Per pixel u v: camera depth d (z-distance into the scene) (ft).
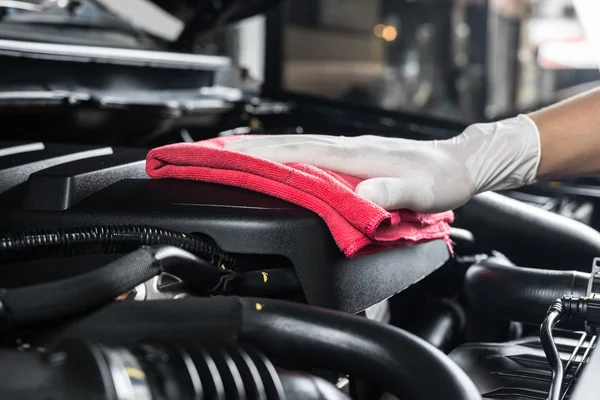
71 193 2.36
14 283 2.13
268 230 2.20
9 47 3.31
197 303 1.83
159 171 2.52
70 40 4.07
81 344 1.43
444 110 19.62
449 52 19.69
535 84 21.48
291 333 1.80
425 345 1.77
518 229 3.50
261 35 11.10
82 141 4.01
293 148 2.64
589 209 4.56
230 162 2.39
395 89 20.10
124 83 4.14
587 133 2.94
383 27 20.18
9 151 2.76
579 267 3.40
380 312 2.93
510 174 3.01
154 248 1.95
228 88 5.41
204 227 2.23
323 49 18.75
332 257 2.27
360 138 2.82
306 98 5.64
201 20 5.53
